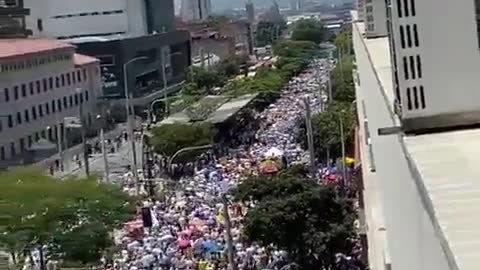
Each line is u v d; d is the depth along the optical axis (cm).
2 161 8631
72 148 9369
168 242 4344
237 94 11106
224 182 5772
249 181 4475
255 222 3969
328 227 3916
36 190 4278
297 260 3962
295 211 3938
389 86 889
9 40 10688
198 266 3969
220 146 8062
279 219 3922
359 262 3834
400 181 690
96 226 4231
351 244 3888
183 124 7844
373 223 1762
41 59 9781
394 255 941
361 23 2477
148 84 13025
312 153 5456
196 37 17700
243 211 4600
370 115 1384
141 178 6600
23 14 13125
